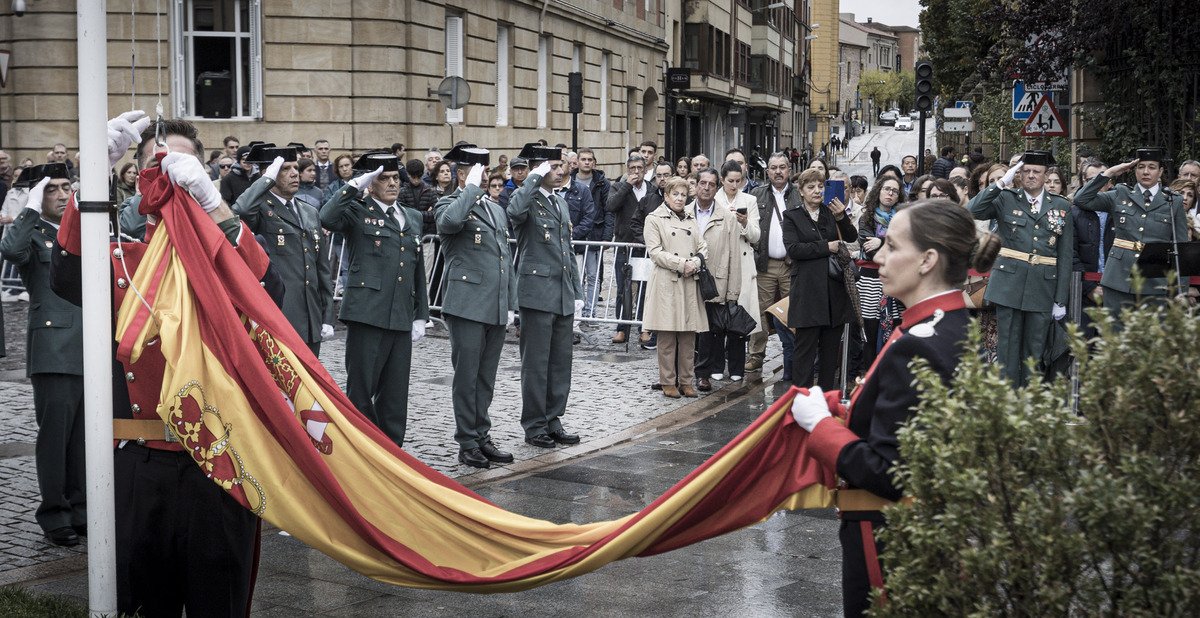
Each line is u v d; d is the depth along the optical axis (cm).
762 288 1152
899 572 275
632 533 355
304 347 403
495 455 802
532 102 2884
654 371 1193
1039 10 1576
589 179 1422
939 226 309
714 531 353
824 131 10225
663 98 4266
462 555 393
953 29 4084
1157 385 263
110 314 381
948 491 263
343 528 388
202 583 393
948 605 268
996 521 262
